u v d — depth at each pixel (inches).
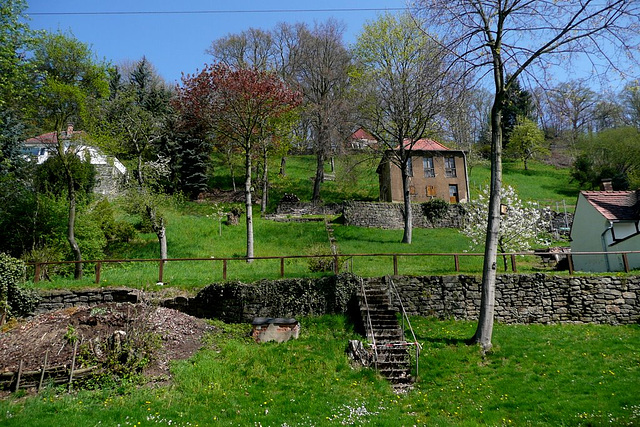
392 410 347.6
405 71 997.2
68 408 325.4
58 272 705.0
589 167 1930.4
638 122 2178.9
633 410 328.2
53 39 684.7
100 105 826.8
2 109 711.7
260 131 949.2
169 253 925.2
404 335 491.2
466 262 840.3
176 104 950.4
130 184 931.3
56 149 768.3
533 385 388.5
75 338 398.9
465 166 1499.8
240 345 462.9
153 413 324.5
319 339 487.8
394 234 1130.0
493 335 509.0
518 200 941.8
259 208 1454.2
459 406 358.6
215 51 2038.6
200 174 1528.1
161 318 482.3
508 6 489.7
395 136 1055.6
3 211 780.6
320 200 1581.0
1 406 320.8
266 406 347.6
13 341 415.5
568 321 570.9
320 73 1713.8
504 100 517.7
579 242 938.7
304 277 570.3
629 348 463.8
